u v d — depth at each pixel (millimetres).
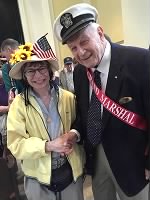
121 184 1497
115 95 1345
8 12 5629
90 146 1557
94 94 1438
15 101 1525
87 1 5969
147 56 1300
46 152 1459
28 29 5164
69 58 3266
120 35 5793
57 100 1528
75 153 1587
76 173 1584
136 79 1303
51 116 1515
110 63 1352
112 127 1404
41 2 5047
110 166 1494
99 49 1311
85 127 1543
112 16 5883
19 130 1472
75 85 1565
